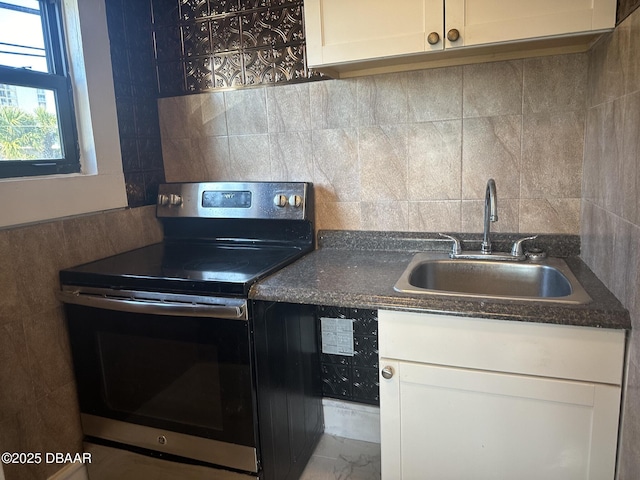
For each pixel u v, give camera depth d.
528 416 1.15
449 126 1.63
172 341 1.40
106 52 1.71
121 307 1.41
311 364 1.82
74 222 1.59
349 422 1.94
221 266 1.53
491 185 1.43
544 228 1.58
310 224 1.80
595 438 1.11
